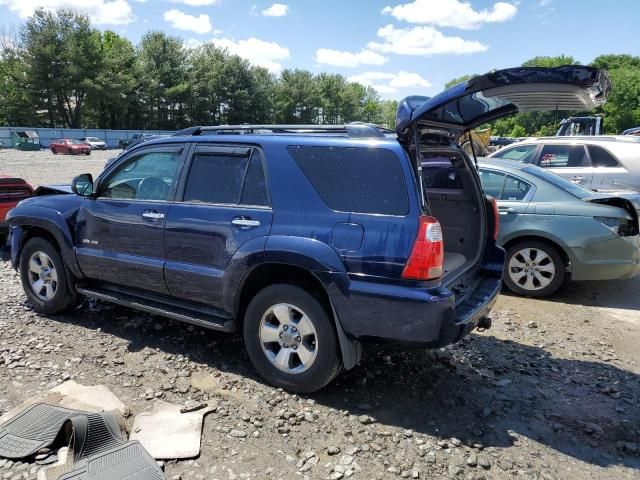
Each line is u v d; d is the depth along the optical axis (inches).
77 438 115.0
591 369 172.2
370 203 132.7
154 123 2650.1
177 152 168.7
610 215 230.1
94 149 1844.2
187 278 159.8
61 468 111.0
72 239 189.5
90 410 134.2
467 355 179.8
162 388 150.0
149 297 175.8
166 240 164.2
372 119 4574.3
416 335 127.1
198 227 156.6
